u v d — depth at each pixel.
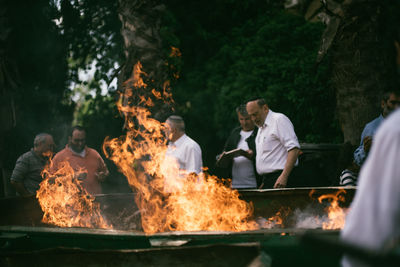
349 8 4.70
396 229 1.18
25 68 6.85
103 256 2.35
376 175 1.21
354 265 1.24
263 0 10.60
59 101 7.39
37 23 6.77
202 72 11.45
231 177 4.86
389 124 1.22
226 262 2.24
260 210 3.63
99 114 8.49
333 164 5.47
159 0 5.18
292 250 2.06
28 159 4.81
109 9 7.24
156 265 2.30
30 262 2.47
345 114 4.89
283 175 4.11
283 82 7.54
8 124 5.66
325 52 4.89
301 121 7.26
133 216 3.80
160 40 5.15
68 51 7.30
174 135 4.38
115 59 7.80
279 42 8.23
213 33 11.58
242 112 4.87
